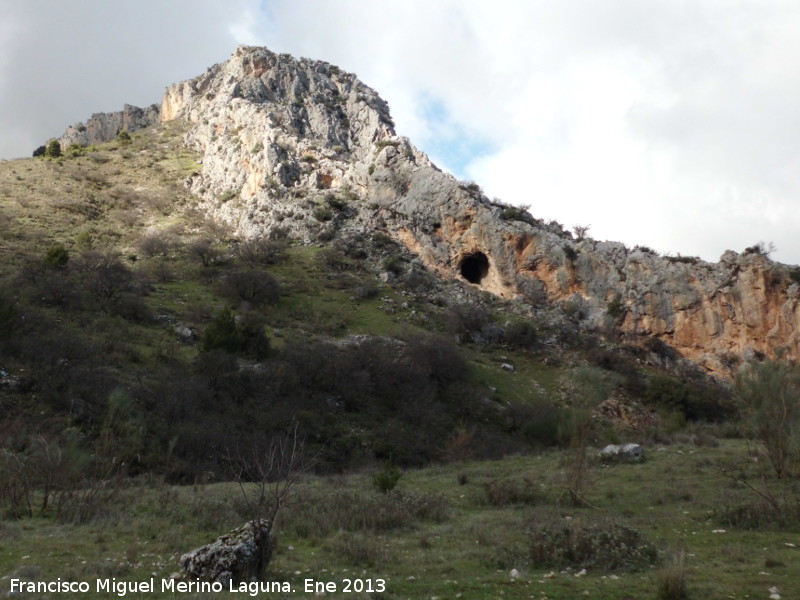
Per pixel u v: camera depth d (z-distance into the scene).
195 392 37.94
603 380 22.58
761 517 15.49
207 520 16.61
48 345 39.00
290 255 80.31
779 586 10.13
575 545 12.50
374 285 74.81
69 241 78.00
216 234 87.19
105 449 25.73
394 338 59.66
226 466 31.27
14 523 16.14
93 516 17.14
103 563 12.00
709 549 13.18
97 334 47.12
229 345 47.34
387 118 120.50
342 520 16.44
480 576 11.34
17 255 66.69
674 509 18.00
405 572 11.70
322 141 106.31
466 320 67.12
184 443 32.22
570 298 78.81
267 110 110.75
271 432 36.72
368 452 38.91
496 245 81.31
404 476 29.23
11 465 20.12
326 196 92.00
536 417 47.78
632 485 22.03
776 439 21.62
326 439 38.97
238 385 41.78
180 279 70.12
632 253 80.94
